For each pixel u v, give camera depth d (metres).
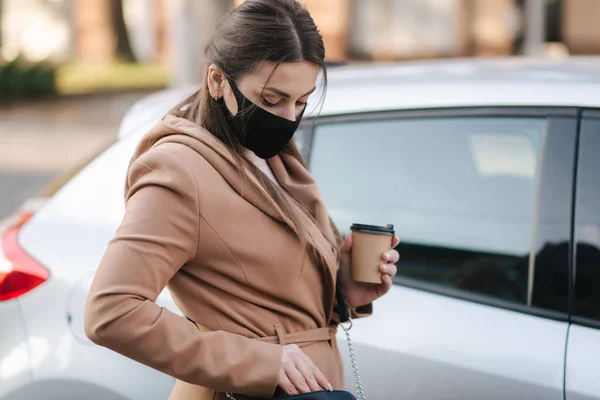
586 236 2.51
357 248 2.09
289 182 2.14
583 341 2.41
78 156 11.64
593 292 2.47
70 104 17.06
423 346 2.51
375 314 2.59
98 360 2.77
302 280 1.98
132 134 3.07
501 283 2.59
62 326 2.81
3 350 2.83
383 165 2.85
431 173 2.79
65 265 2.86
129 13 24.55
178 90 3.44
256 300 1.93
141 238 1.76
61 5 23.64
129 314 1.71
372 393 2.54
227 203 1.86
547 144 2.63
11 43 23.70
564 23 18.89
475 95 2.78
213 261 1.87
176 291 1.93
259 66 1.81
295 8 1.84
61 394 2.79
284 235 1.93
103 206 2.95
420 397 2.49
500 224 2.65
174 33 11.85
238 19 1.84
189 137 1.88
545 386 2.38
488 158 2.71
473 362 2.46
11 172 10.49
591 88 2.64
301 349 1.99
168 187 1.80
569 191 2.56
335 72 3.23
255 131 1.88
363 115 2.88
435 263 2.70
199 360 1.76
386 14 19.92
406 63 3.39
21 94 17.52
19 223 3.09
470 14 19.66
